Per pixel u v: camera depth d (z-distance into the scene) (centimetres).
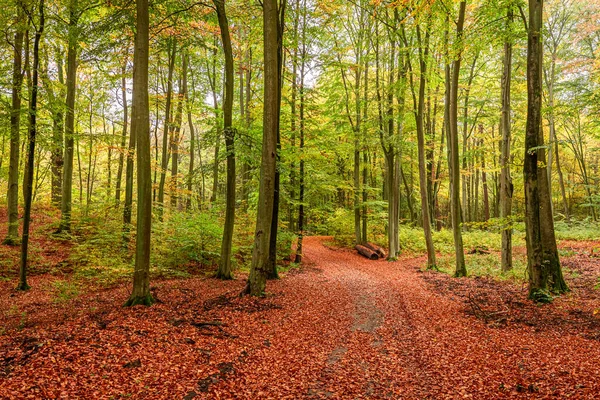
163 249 1405
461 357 611
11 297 980
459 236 1417
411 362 613
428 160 2545
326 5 1564
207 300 948
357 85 2066
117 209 1686
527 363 561
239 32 2047
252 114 1848
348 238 2622
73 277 1184
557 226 2752
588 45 2252
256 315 834
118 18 1012
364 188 2236
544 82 2273
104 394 439
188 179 1395
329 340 720
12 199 1433
